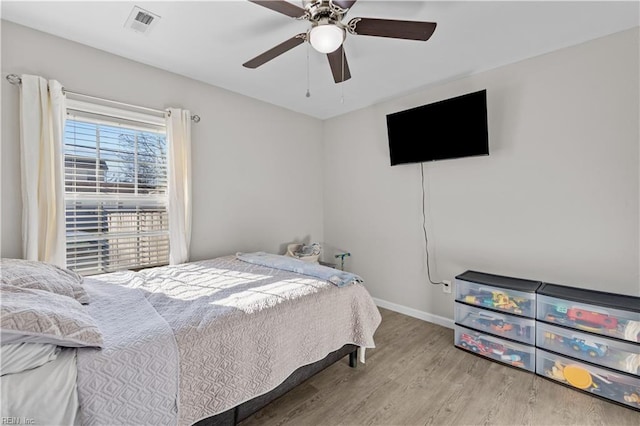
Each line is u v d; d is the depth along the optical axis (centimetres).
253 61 181
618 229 197
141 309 147
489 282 227
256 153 327
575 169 213
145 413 104
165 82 256
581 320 185
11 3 169
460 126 253
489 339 225
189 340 121
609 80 199
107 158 231
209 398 122
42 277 143
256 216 329
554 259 223
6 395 86
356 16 181
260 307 153
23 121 186
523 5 171
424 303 305
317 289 187
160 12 179
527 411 168
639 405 165
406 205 317
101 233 229
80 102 211
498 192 251
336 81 214
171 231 253
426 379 200
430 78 272
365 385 193
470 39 207
